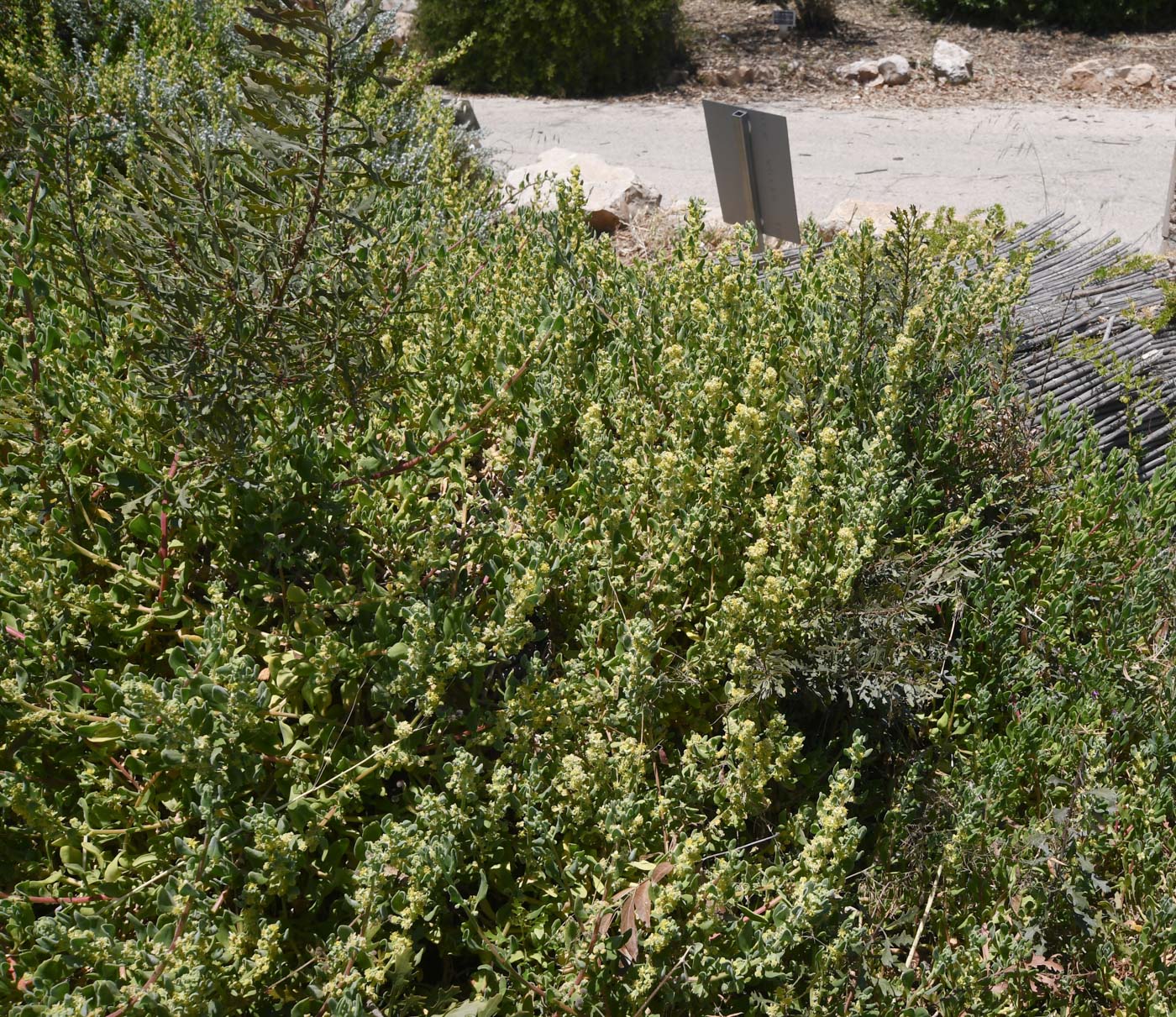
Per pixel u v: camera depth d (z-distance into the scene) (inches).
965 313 130.4
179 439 88.7
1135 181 350.0
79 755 77.1
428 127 225.0
